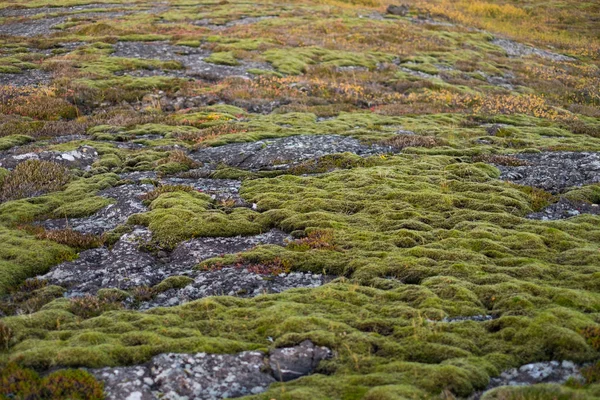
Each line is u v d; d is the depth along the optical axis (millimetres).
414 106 29047
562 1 71938
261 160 18797
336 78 34812
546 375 7184
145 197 15141
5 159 17891
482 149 19453
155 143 21109
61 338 8211
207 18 53562
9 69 31359
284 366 7562
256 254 11484
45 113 25281
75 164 18406
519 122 26266
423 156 18656
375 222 13164
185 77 32531
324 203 14273
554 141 21516
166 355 7633
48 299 9945
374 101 30250
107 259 11812
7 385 6816
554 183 16031
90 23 48969
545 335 7805
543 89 36688
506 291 9430
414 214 13422
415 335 8055
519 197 14609
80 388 6840
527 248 11492
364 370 7379
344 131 22812
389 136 21312
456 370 7086
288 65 36500
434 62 41188
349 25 51750
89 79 30203
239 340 8242
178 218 13266
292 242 12133
